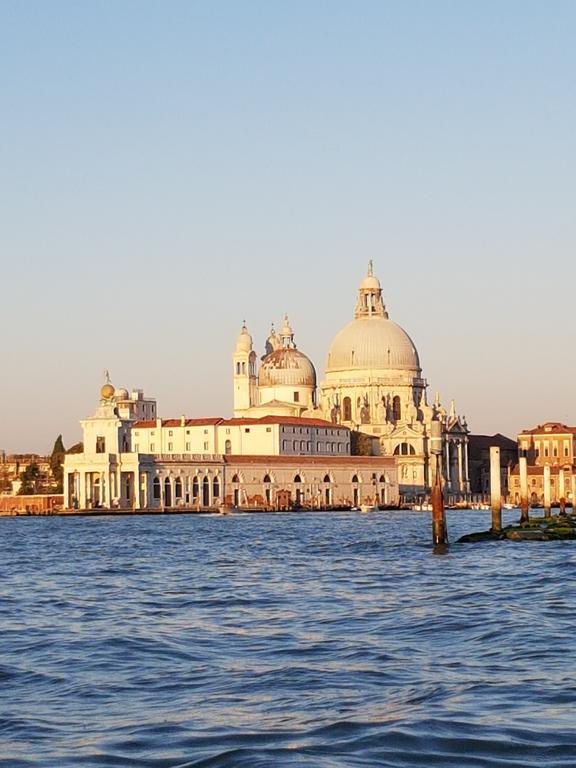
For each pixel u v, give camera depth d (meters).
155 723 43.03
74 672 53.53
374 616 71.69
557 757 37.72
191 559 131.38
